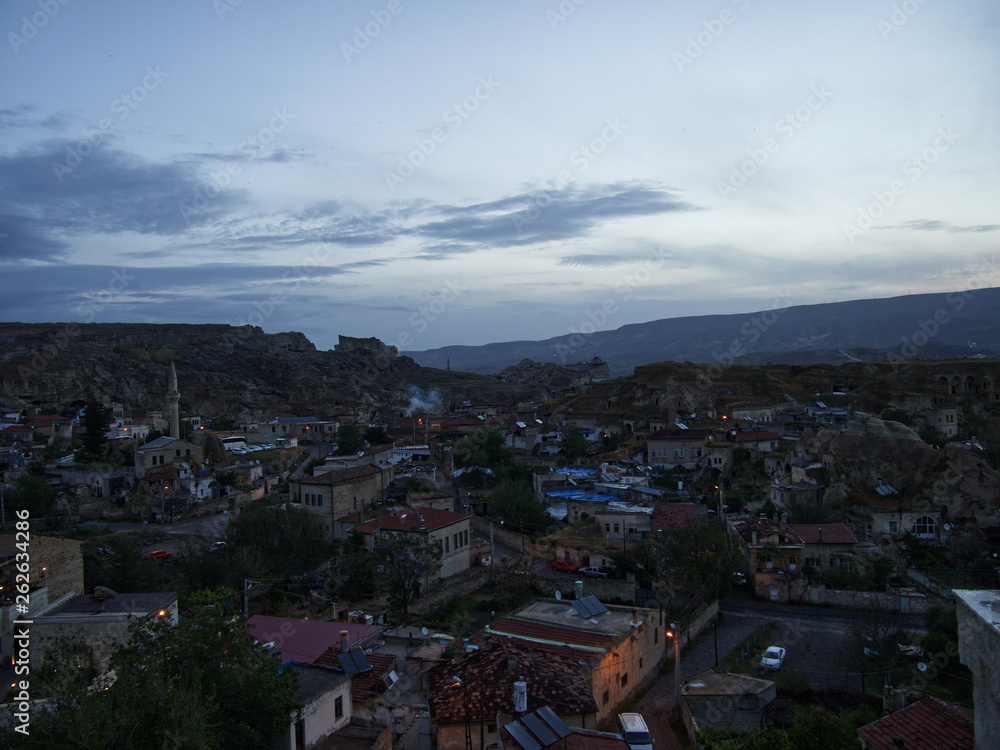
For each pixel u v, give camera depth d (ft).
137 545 242.58
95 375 631.56
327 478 247.70
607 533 234.99
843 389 456.04
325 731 94.68
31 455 372.38
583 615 138.82
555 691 97.35
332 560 209.05
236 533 208.03
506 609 182.50
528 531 250.37
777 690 131.85
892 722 89.71
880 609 166.61
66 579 126.52
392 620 165.68
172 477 320.09
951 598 179.32
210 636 88.22
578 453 382.01
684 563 182.19
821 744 86.53
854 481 255.50
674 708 120.78
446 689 100.53
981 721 45.39
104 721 70.33
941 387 419.95
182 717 73.20
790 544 203.92
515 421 483.92
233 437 472.44
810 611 182.70
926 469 250.57
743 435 336.08
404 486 281.74
